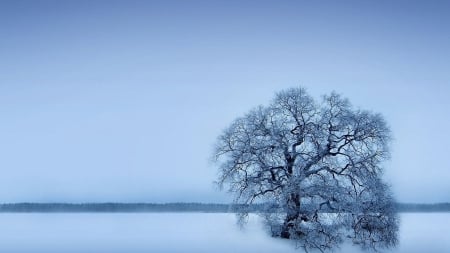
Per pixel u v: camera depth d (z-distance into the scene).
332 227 31.28
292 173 33.91
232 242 36.91
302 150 34.53
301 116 35.25
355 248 32.62
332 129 34.56
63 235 46.91
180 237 42.97
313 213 31.47
